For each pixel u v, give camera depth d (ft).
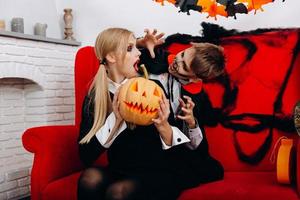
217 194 4.25
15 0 7.87
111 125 4.67
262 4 6.54
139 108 4.33
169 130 4.48
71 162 5.60
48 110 8.25
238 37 5.93
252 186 4.45
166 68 5.45
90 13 8.37
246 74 5.76
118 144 4.65
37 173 5.18
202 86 5.52
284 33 5.72
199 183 4.61
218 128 5.74
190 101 4.63
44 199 5.03
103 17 8.21
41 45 8.02
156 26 7.54
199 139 4.73
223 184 4.60
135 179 4.11
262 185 4.51
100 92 4.82
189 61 5.35
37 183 5.16
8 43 7.39
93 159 4.76
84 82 6.26
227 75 5.83
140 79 4.52
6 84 8.16
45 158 5.22
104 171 4.49
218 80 5.85
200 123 5.02
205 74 5.38
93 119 4.83
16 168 7.84
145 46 5.62
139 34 7.75
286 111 5.47
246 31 6.01
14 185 7.68
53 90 8.32
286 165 4.42
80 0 8.46
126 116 4.42
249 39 5.87
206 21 6.98
